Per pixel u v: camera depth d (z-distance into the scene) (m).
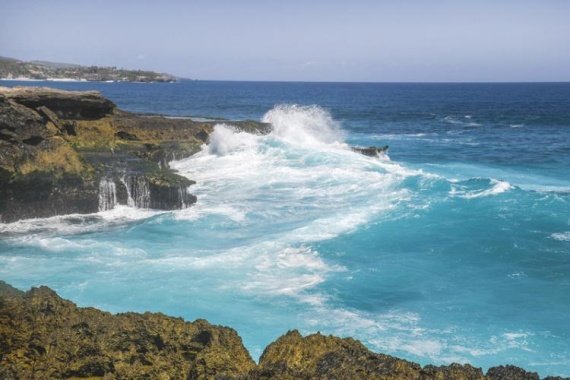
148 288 14.04
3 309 9.04
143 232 19.23
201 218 20.62
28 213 21.00
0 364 8.05
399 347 11.41
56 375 8.00
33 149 21.38
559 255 16.25
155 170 23.70
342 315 12.80
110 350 8.40
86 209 21.98
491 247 16.89
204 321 9.20
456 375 7.51
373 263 15.83
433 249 16.83
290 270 15.32
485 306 13.30
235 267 15.46
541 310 13.09
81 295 13.72
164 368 8.10
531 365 10.84
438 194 22.25
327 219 19.47
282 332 11.95
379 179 25.14
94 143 26.17
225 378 7.70
